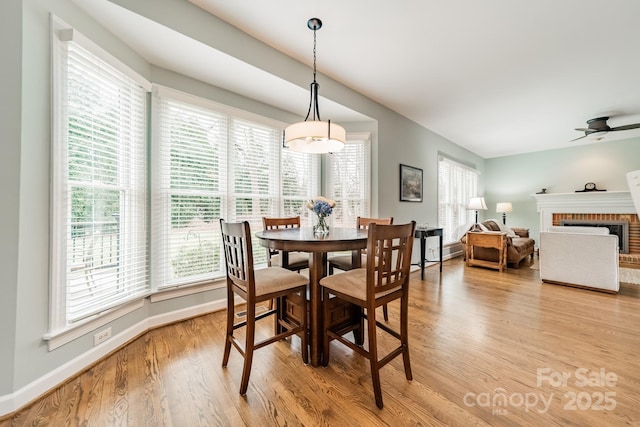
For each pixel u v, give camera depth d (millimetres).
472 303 2818
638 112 3881
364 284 1533
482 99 3486
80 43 1595
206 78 2467
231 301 1688
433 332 2148
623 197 5117
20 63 1360
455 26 2113
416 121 4348
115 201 1960
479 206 5699
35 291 1430
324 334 1694
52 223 1511
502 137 5234
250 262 1438
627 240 5102
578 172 5777
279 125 3143
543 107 3736
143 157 2176
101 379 1561
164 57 2141
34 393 1394
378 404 1323
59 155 1551
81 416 1281
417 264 4332
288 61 2531
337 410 1315
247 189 2885
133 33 1857
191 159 2480
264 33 2221
